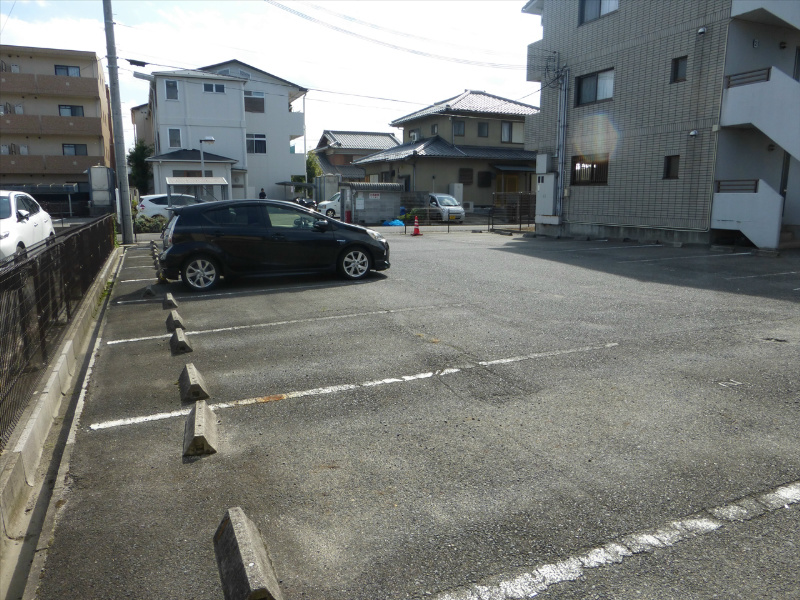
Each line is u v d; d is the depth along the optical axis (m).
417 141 38.69
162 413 4.44
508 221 31.47
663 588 2.48
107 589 2.56
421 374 5.18
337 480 3.41
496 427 4.07
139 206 26.09
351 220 30.33
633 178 17.45
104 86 46.00
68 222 27.91
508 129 37.69
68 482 3.45
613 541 2.80
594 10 18.56
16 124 38.62
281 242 9.70
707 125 15.05
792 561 2.64
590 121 18.97
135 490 3.35
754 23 14.77
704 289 9.06
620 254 13.98
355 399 4.64
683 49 15.59
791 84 13.09
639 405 4.40
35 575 2.65
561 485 3.30
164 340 6.53
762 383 4.82
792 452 3.63
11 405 3.83
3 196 10.74
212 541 2.87
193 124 35.12
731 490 3.22
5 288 3.83
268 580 2.42
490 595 2.47
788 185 15.95
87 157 40.31
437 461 3.61
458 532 2.90
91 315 7.75
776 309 7.56
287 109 39.03
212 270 9.50
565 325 6.81
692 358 5.51
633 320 7.03
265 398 4.68
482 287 9.41
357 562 2.69
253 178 38.62
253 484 3.39
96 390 4.97
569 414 4.26
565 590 2.49
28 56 39.78
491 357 5.61
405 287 9.46
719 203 14.80
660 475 3.39
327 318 7.37
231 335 6.65
